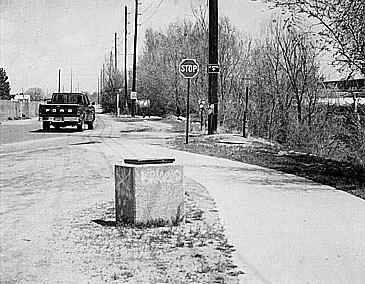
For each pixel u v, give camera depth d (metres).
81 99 37.50
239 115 34.38
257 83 34.53
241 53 36.22
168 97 63.34
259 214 9.58
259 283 6.15
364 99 18.94
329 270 6.60
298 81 30.91
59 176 14.47
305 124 27.75
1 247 7.70
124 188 8.66
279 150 22.62
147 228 8.52
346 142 21.25
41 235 8.32
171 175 8.70
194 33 40.81
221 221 9.02
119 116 67.56
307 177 14.43
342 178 14.22
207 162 17.48
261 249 7.46
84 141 26.41
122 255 7.23
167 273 6.50
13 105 67.19
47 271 6.67
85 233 8.37
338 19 14.16
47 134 32.31
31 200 11.14
